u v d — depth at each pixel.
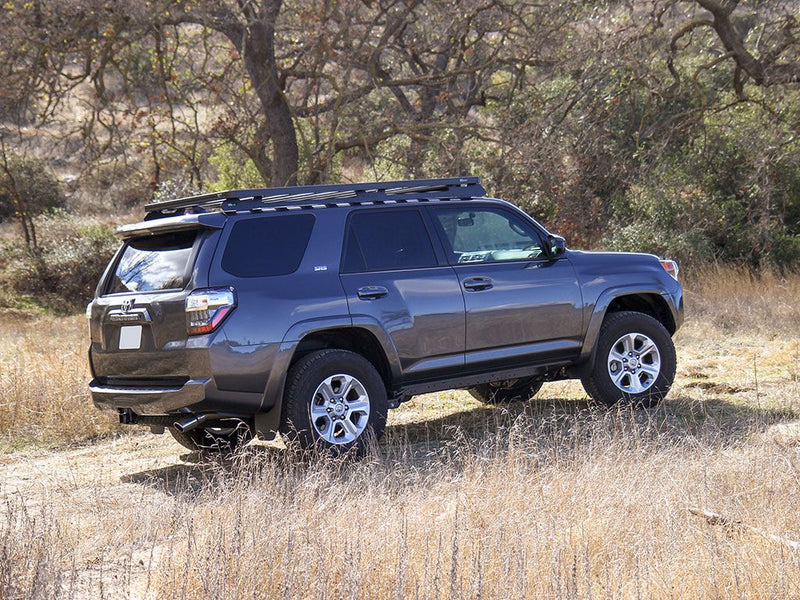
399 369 10.92
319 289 10.41
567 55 29.00
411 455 10.74
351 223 10.89
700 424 11.69
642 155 30.59
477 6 29.50
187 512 7.83
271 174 32.62
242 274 10.09
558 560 5.98
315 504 7.78
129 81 30.83
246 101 31.91
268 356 10.01
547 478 8.49
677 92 31.55
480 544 6.35
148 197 33.97
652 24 27.89
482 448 10.47
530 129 28.06
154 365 10.16
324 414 10.24
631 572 6.29
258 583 6.03
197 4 28.20
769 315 21.25
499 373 11.81
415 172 29.33
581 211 29.59
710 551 6.20
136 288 10.46
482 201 11.99
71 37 28.92
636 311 13.27
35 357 17.17
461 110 31.16
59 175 48.62
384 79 32.72
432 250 11.37
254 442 12.36
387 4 30.14
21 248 39.16
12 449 12.48
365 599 5.95
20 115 30.47
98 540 7.81
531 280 11.94
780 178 33.09
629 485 7.88
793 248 31.92
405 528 6.70
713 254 31.48
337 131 31.50
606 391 12.50
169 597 6.08
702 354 17.70
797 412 12.09
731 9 29.00
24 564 6.41
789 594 5.86
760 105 31.19
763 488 7.76
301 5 29.62
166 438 13.10
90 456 12.11
